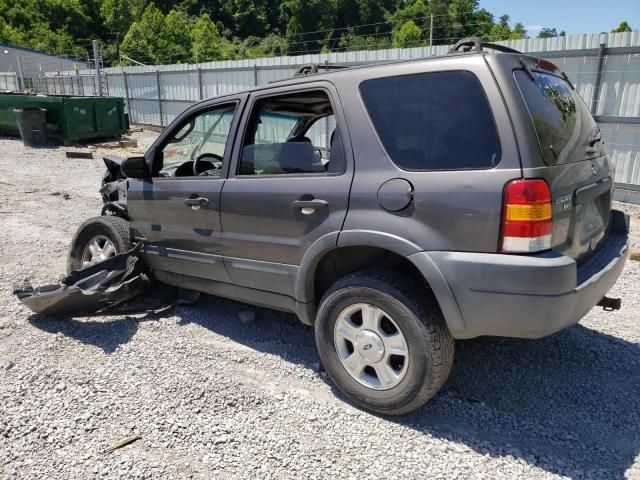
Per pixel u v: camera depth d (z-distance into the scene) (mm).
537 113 2570
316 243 2998
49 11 91062
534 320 2432
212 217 3605
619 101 8914
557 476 2463
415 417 2910
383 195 2725
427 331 2656
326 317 3012
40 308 4043
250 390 3168
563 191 2564
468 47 2822
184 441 2705
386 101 2826
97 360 3514
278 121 3857
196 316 4230
